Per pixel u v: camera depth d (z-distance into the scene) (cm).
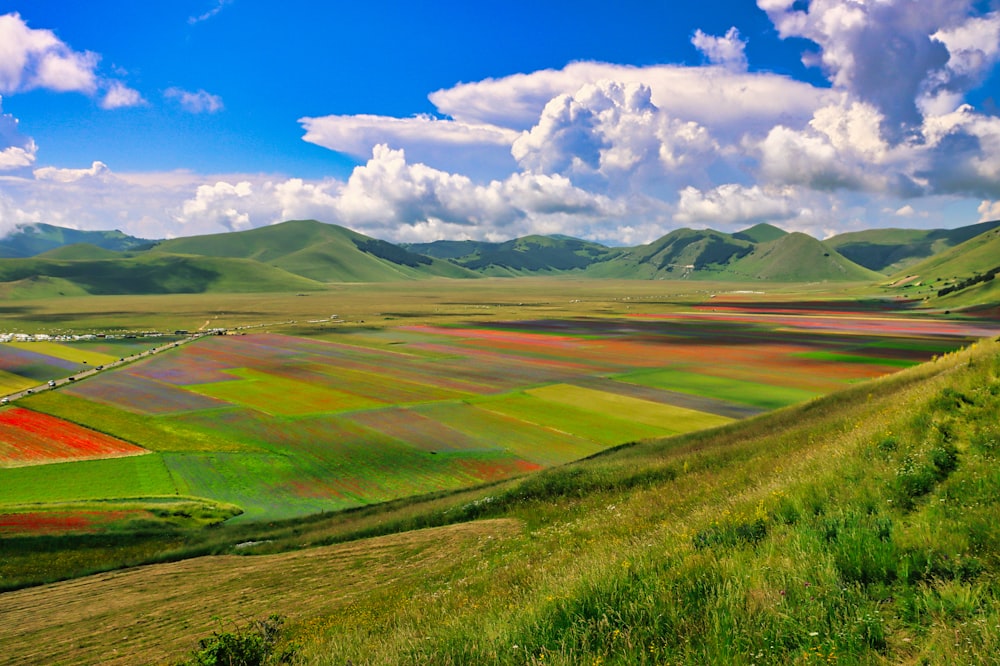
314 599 2098
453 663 805
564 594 915
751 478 1836
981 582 689
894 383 3816
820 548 852
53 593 2977
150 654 1806
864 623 650
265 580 2592
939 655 577
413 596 1636
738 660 634
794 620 691
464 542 2536
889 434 1448
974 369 1758
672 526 1383
